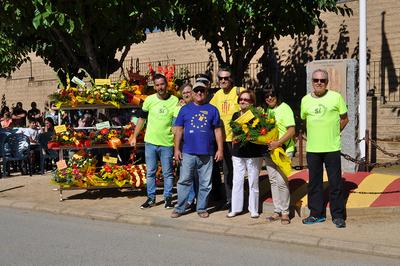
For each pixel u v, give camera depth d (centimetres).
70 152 1070
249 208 806
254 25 1291
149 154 878
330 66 1069
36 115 1636
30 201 959
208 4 1241
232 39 1367
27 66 2369
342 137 1055
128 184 959
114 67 1195
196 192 869
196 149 797
